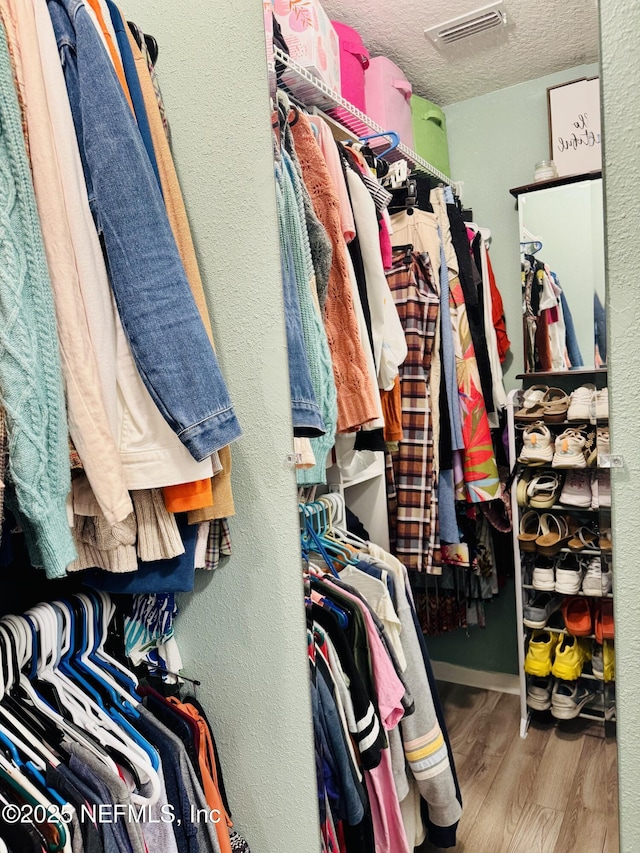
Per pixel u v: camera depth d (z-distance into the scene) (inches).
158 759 36.2
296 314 40.5
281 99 39.6
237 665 45.2
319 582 43.9
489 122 36.0
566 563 36.4
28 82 29.1
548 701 38.2
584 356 34.1
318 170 41.6
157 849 36.2
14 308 27.2
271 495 42.3
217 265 42.1
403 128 39.2
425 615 41.9
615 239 32.4
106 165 30.4
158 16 41.7
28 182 28.1
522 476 37.1
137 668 45.9
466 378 38.6
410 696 43.0
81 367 30.3
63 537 29.1
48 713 36.5
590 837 37.4
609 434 33.4
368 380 42.2
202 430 31.4
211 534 43.2
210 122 40.9
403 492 41.6
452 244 38.3
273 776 44.9
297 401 40.4
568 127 33.4
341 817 44.8
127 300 30.9
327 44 40.8
